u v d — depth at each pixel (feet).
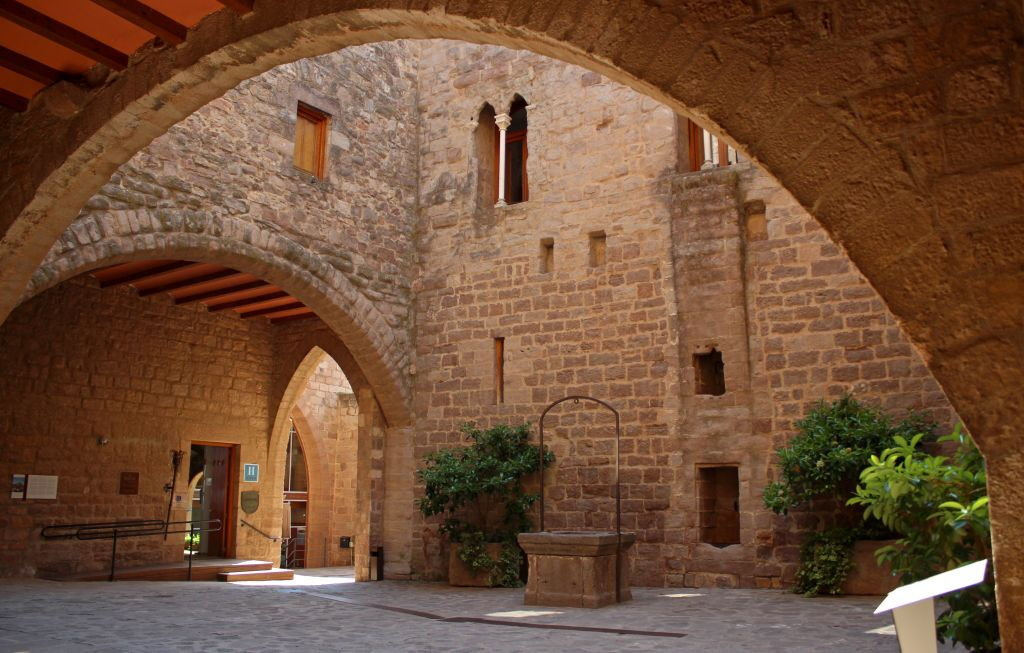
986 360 8.79
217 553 54.49
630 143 40.93
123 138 21.39
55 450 44.68
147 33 19.94
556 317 41.63
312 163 42.45
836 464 31.63
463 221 45.14
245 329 55.31
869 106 9.66
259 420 55.83
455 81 46.65
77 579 43.39
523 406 41.81
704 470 37.81
